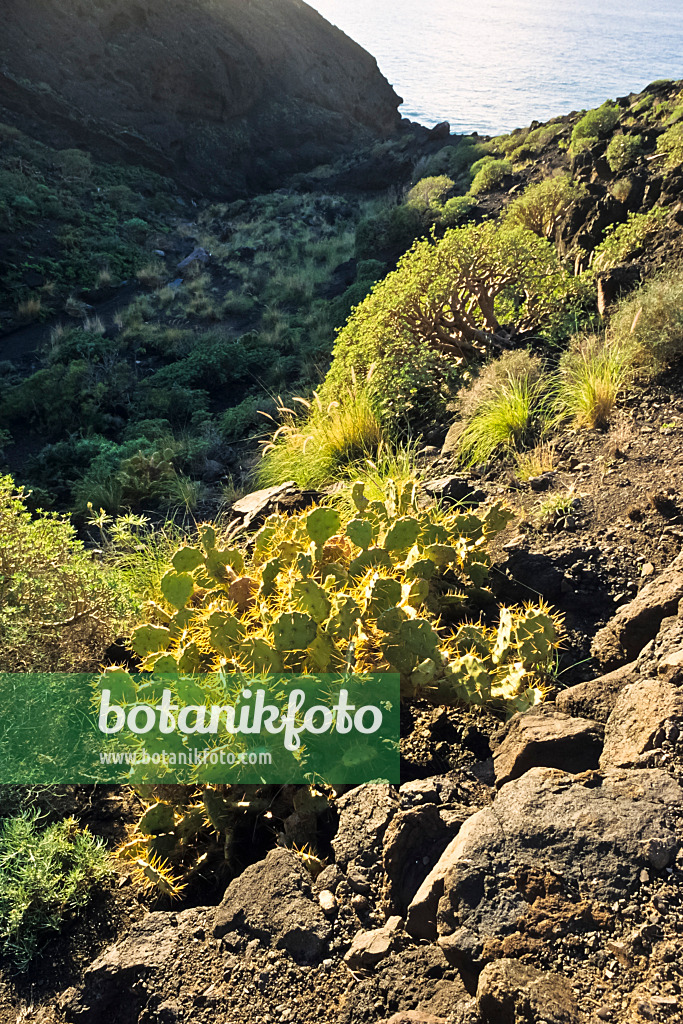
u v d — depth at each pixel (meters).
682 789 2.05
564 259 10.26
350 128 39.91
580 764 2.48
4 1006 2.30
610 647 3.26
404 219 18.75
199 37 33.38
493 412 5.56
